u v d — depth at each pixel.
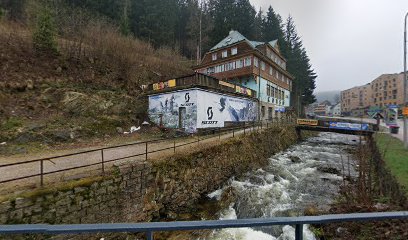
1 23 21.12
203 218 9.21
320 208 9.30
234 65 34.03
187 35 52.78
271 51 38.59
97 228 1.69
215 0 56.50
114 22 35.69
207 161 12.66
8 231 1.64
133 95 23.67
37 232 1.67
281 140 25.14
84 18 29.50
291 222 1.88
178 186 10.50
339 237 6.16
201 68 39.59
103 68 23.78
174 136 17.06
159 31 43.12
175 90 20.41
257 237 7.81
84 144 14.52
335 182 13.04
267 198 11.02
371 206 7.12
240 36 36.34
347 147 25.70
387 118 30.77
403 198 6.61
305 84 63.16
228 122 22.98
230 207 10.16
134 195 8.66
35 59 19.23
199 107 18.95
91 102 18.97
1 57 17.36
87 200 7.23
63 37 24.52
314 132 41.50
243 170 15.50
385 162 10.26
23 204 6.00
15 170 8.68
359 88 125.62
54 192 6.55
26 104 15.88
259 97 31.67
